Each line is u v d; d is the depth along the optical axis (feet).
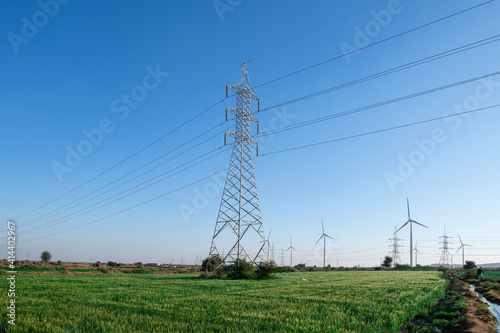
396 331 66.49
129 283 164.35
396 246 527.40
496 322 75.51
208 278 208.54
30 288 132.77
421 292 125.90
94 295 109.29
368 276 263.08
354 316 75.20
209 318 70.38
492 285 171.22
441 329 70.59
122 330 58.80
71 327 61.67
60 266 413.80
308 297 106.73
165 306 86.33
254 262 214.07
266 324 64.90
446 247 518.78
